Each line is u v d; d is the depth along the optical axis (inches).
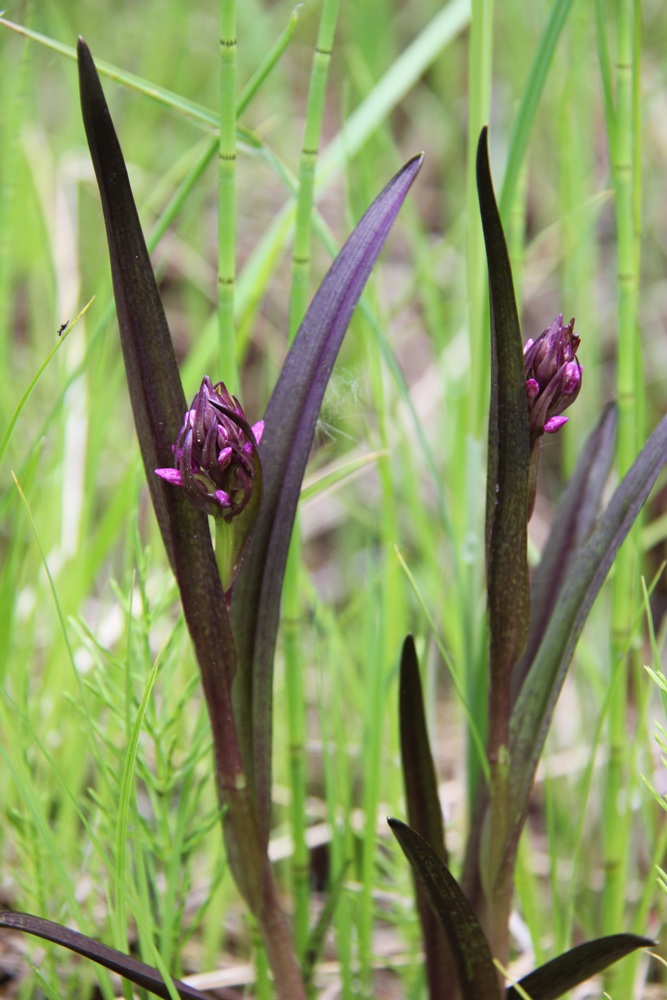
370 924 28.9
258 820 25.8
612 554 25.4
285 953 26.1
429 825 26.4
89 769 32.4
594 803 31.9
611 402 27.3
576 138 35.9
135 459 28.1
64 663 30.1
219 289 26.5
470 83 27.4
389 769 30.6
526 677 26.2
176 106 27.2
